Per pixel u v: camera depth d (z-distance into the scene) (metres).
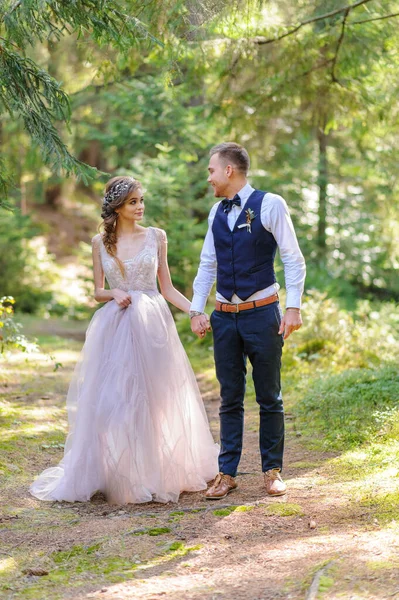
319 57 7.31
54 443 4.97
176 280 10.04
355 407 5.12
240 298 3.71
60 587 2.71
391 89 7.65
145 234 4.16
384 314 11.45
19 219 16.75
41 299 16.45
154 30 5.14
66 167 4.53
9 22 4.26
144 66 10.84
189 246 10.03
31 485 4.04
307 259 13.87
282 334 3.75
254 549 2.99
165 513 3.59
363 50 7.06
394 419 4.61
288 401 6.02
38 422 5.52
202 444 4.14
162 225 10.12
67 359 8.88
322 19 6.94
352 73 7.33
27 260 17.09
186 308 4.19
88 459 3.86
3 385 6.90
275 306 3.72
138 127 10.68
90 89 10.62
